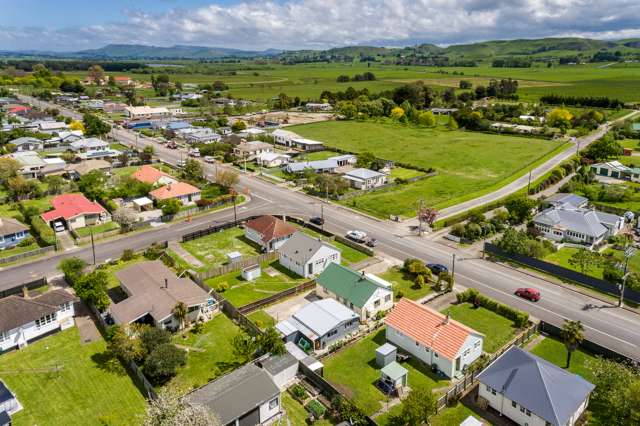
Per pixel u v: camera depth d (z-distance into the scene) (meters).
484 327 57.38
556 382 41.84
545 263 71.94
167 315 55.69
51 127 183.38
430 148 167.75
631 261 75.25
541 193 115.00
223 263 75.94
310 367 48.31
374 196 112.06
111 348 50.97
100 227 91.69
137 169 133.00
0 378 48.56
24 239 83.38
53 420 42.72
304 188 118.00
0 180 116.06
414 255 79.12
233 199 103.25
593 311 60.94
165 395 38.78
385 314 60.88
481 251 80.56
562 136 184.38
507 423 42.16
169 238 86.56
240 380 43.12
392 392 46.09
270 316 60.38
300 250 73.00
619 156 152.62
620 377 41.34
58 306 57.12
